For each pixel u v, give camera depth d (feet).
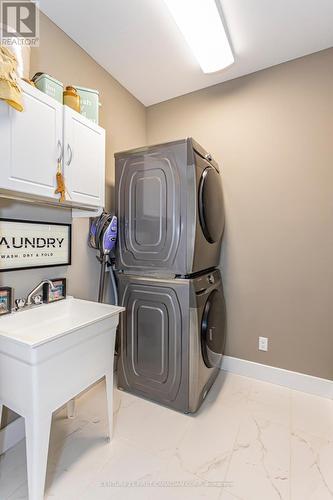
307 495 3.79
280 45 5.96
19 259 4.72
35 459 3.44
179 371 5.57
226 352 7.46
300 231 6.45
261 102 6.82
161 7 4.99
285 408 5.80
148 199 5.87
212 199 6.16
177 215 5.50
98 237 6.10
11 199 4.55
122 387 6.42
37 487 3.45
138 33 5.65
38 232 5.05
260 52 6.17
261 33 5.60
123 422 5.30
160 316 5.75
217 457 4.45
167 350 5.70
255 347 7.06
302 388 6.47
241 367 7.24
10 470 4.17
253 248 7.02
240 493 3.81
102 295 6.27
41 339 3.40
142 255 5.97
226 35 5.50
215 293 6.48
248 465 4.29
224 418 5.45
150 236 5.86
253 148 6.95
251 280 7.07
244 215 7.11
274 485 3.94
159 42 5.91
